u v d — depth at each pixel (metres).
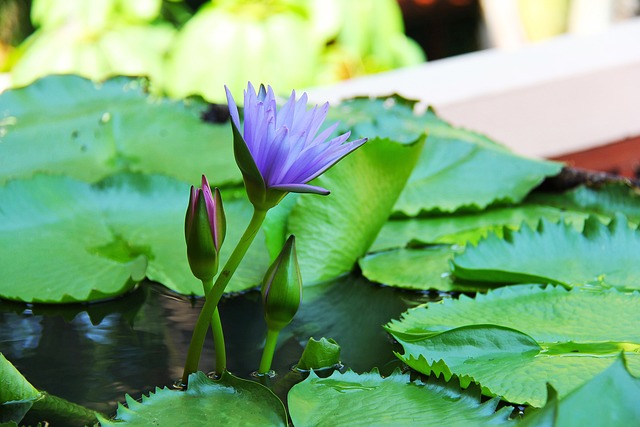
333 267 1.62
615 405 1.21
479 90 2.75
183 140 1.85
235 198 1.69
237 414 1.29
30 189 1.66
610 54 2.97
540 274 1.57
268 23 3.97
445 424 1.28
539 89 2.82
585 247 1.60
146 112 1.89
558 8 4.82
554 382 1.35
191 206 1.31
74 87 1.93
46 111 1.88
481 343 1.41
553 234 1.61
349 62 4.25
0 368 1.34
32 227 1.63
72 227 1.64
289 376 1.39
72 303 1.54
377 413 1.29
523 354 1.40
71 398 1.35
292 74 3.97
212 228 1.31
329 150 1.27
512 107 2.80
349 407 1.31
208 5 4.05
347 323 1.51
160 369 1.40
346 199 1.61
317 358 1.40
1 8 4.55
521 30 4.88
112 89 1.94
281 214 1.61
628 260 1.58
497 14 4.89
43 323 1.50
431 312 1.49
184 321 1.50
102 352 1.44
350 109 1.91
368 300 1.57
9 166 1.77
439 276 1.61
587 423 1.21
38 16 4.11
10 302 1.54
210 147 1.84
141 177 1.71
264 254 1.61
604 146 2.95
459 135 1.91
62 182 1.68
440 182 1.82
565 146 2.89
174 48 4.05
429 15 5.10
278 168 1.27
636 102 2.94
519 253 1.59
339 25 4.04
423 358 1.35
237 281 1.57
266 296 1.36
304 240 1.61
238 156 1.27
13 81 3.93
